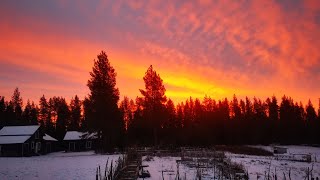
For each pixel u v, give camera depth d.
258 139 90.44
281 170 29.50
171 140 69.19
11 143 50.41
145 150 42.03
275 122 98.25
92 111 51.34
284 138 94.81
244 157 41.56
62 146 76.69
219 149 57.12
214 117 89.75
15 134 53.75
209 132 80.25
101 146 52.72
